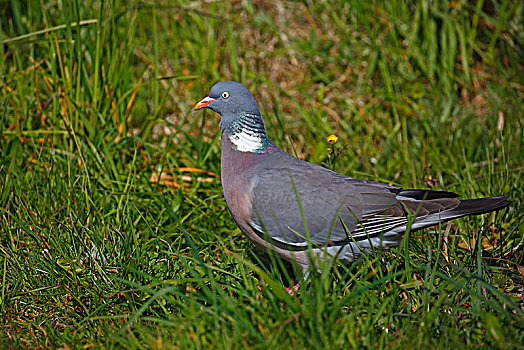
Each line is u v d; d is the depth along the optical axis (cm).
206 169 991
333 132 1109
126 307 684
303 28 1340
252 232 745
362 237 716
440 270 718
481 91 1170
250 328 561
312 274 643
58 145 948
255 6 1370
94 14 1059
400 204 705
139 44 1269
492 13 1280
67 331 642
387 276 613
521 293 703
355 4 1221
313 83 1239
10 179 846
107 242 754
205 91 1164
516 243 788
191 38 1284
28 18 1124
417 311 639
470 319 628
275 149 764
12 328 655
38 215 818
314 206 708
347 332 582
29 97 1041
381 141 1076
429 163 961
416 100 1158
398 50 1170
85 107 998
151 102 1188
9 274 720
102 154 957
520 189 859
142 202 888
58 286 689
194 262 741
